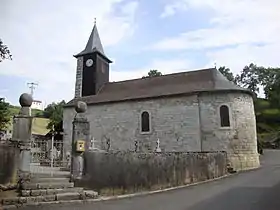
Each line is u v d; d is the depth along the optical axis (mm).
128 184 10930
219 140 21219
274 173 16797
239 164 20641
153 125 23312
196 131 21828
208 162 15789
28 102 10242
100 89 28797
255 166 21188
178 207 8039
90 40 30250
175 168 12984
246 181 13766
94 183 10367
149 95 24094
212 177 15812
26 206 7914
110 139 24656
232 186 12227
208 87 22484
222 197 9594
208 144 21406
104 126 25172
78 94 29156
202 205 8289
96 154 10648
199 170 14727
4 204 7934
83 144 10602
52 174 11109
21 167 9578
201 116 21953
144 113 23984
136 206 8219
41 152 13414
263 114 55812
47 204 8250
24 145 9750
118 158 10945
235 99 21625
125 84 27906
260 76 65625
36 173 11070
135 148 23516
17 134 9852
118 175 10805
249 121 21766
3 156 9094
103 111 25578
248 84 66812
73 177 10242
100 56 29656
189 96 22531
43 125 45500
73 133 10742
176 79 25266
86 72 29266
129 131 24109
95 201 9008
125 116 24562
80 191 9555
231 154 20797
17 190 9055
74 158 10414
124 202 8891
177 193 10812
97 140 25109
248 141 21359
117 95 26375
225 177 16141
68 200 8789
